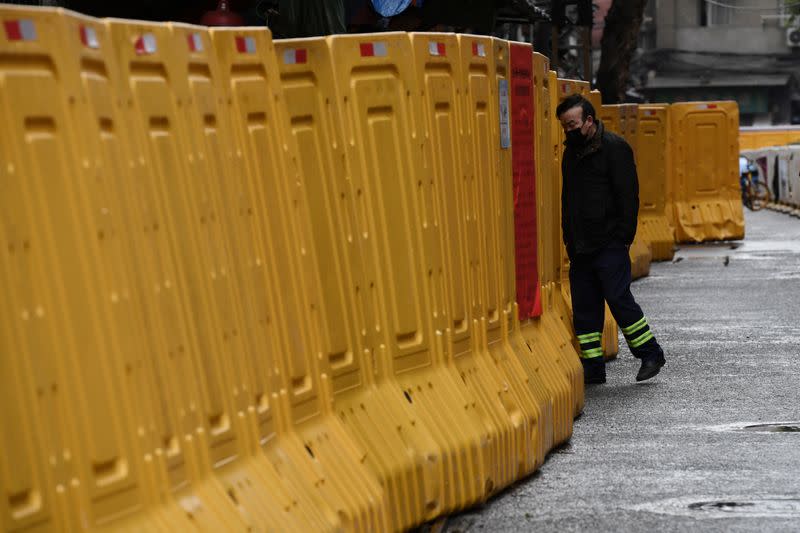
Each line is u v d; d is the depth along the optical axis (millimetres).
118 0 21094
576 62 74375
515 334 14672
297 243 10344
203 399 8438
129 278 7613
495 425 12836
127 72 7938
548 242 16766
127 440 7492
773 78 159250
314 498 9594
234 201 9211
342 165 11445
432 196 12461
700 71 159875
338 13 22266
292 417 9938
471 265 13336
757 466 13883
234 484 8672
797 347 22953
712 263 41656
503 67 14453
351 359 11297
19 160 6770
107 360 7344
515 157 14984
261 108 9883
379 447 11266
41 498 6797
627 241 18969
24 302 6738
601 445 15242
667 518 11867
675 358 22016
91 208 7258
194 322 8398
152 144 8102
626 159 18656
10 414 6598
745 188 79625
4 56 6746
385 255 11945
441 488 11781
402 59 12047
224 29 9461
